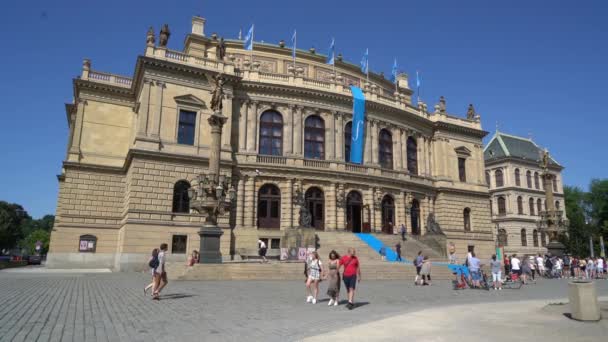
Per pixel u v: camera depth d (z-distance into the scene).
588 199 98.62
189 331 11.48
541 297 22.55
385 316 14.40
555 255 45.03
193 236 42.25
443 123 63.41
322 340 10.45
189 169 43.62
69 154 46.91
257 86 49.41
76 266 44.31
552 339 10.94
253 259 40.00
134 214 40.44
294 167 48.34
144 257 39.94
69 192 45.81
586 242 86.38
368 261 39.38
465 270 33.59
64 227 44.78
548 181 49.91
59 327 11.79
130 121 50.12
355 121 53.06
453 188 62.25
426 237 50.88
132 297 18.67
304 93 51.34
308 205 49.38
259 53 59.78
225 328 11.95
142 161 41.75
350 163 52.28
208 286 23.66
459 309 16.53
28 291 20.45
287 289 22.94
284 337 10.87
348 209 51.47
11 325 11.97
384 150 57.28
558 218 47.66
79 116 48.16
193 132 45.28
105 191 47.19
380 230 52.09
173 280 26.72
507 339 10.81
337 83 54.16
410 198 56.78
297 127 50.69
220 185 31.97
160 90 44.06
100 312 14.48
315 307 16.53
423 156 61.66
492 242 64.19
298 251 39.59
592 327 12.66
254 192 46.75
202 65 47.00
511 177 87.81
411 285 28.14
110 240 46.16
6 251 132.00
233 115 48.31
